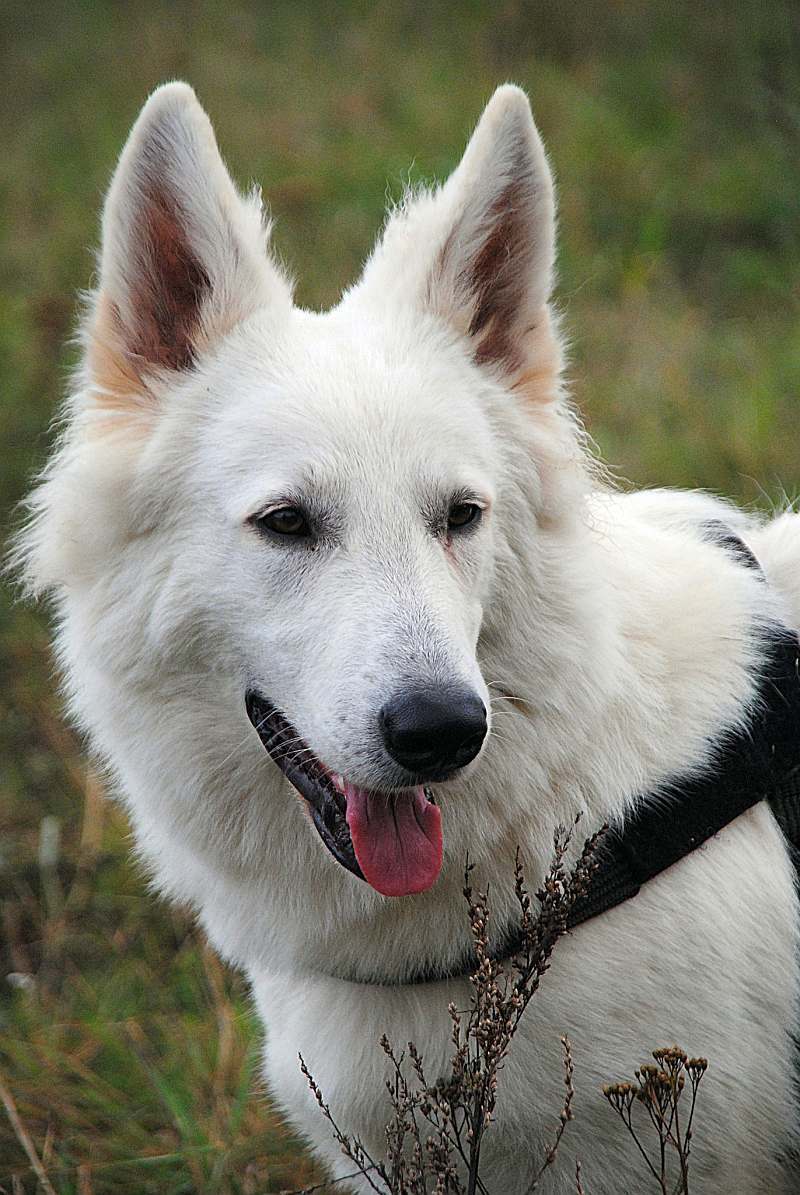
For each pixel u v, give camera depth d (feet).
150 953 23.36
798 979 15.49
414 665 13.32
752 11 44.52
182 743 15.31
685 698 15.28
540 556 15.35
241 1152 19.44
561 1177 14.89
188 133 14.96
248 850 15.28
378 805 13.99
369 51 52.13
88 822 25.99
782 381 32.55
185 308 15.65
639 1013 14.40
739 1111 14.94
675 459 29.89
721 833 15.14
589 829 14.65
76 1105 20.85
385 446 14.43
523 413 15.88
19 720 28.73
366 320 15.72
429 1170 14.70
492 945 14.65
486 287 16.07
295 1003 15.76
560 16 50.19
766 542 17.66
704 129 44.37
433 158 43.21
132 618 15.24
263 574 14.46
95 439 15.35
